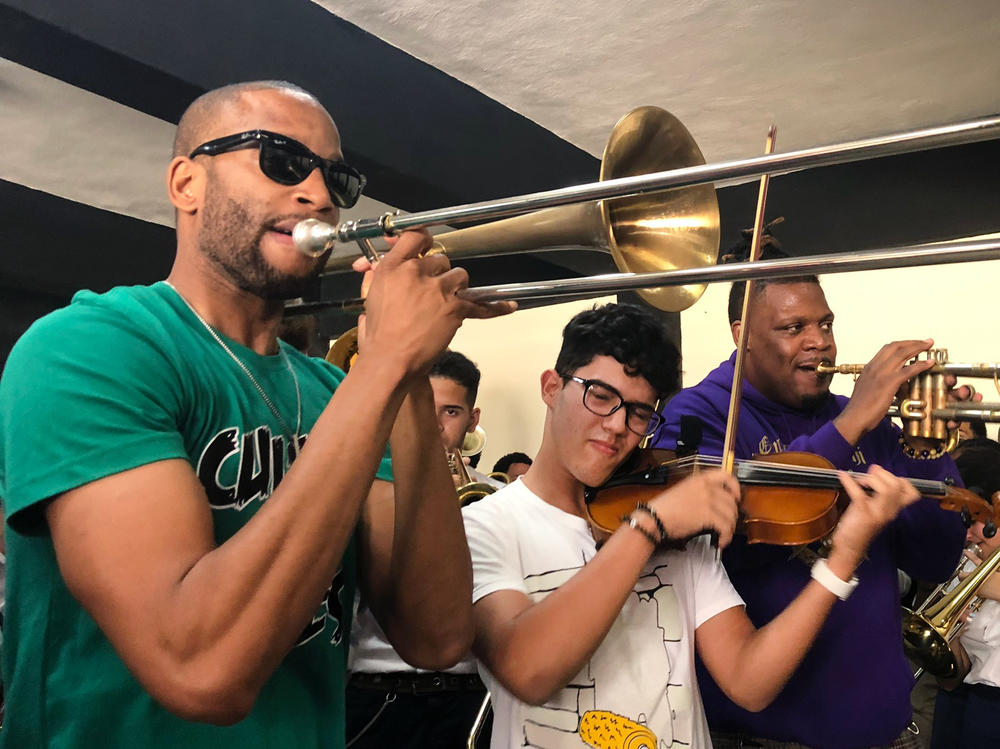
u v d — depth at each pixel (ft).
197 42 8.34
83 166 13.30
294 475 2.83
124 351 3.05
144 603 2.71
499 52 10.10
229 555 2.72
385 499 3.93
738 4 9.00
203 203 3.43
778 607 5.65
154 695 2.75
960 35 9.59
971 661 8.89
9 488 2.88
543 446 5.09
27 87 10.80
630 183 3.06
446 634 3.76
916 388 5.69
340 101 9.41
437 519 3.69
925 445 5.80
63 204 14.52
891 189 12.20
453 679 6.25
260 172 3.37
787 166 2.89
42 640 3.04
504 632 4.32
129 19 7.90
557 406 4.99
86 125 11.92
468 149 10.73
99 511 2.78
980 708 8.82
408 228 3.27
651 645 4.61
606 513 5.02
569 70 10.43
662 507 4.40
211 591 2.68
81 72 8.14
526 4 9.11
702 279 3.27
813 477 5.31
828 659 5.49
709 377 6.63
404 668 6.23
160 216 15.43
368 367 2.99
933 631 7.43
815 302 6.27
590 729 4.39
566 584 4.34
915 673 7.80
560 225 4.33
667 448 5.82
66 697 2.98
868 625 5.62
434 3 9.14
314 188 3.47
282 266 3.42
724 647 4.83
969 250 2.79
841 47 9.80
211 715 2.73
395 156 9.86
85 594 2.78
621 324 4.94
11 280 14.67
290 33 9.05
